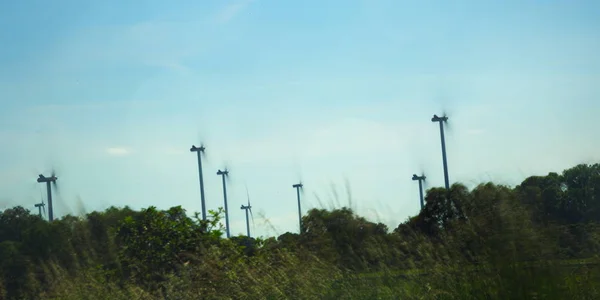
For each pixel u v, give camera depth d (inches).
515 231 947.3
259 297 1365.7
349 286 1277.1
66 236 1723.7
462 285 1034.1
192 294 1469.0
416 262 1221.1
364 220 1439.5
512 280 926.4
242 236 1626.5
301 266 1384.1
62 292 1604.3
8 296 1696.6
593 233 980.6
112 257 1696.6
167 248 1734.7
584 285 937.5
